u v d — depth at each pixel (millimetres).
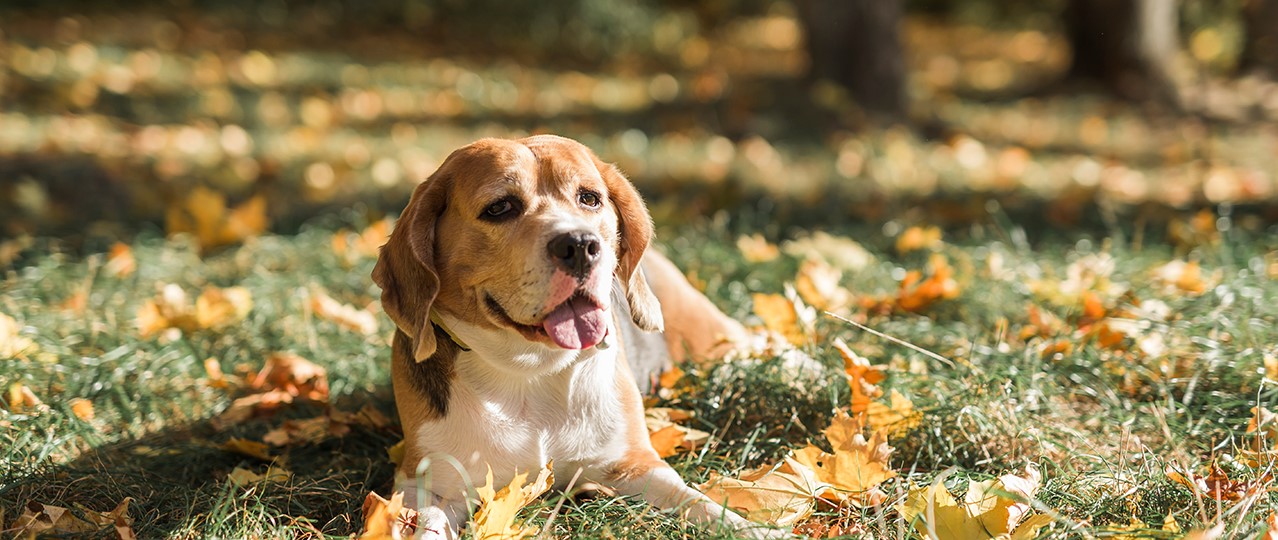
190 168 9055
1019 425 3732
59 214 7438
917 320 5215
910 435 3742
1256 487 3107
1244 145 10352
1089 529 2984
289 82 13461
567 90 14500
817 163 9586
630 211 3549
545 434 3436
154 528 3283
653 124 11578
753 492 3270
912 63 17953
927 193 8445
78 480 3574
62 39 14461
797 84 12023
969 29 22578
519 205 3266
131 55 13688
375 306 5625
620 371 3615
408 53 16781
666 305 4496
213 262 6441
